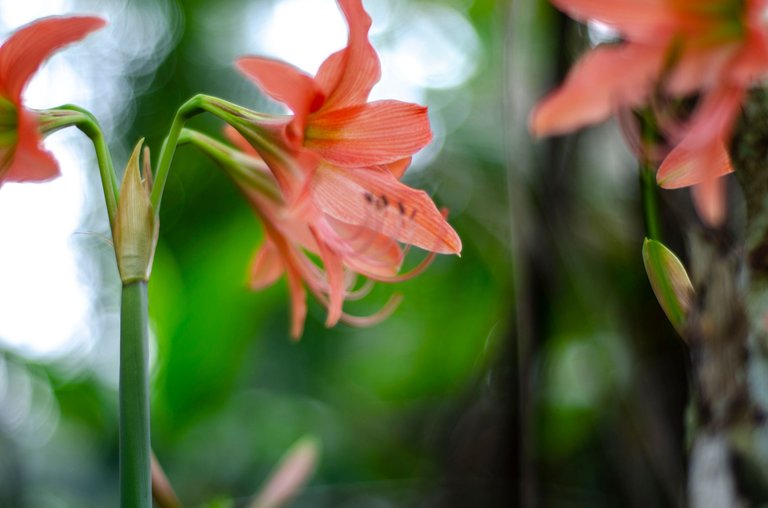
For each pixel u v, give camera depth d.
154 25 1.80
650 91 0.83
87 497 1.66
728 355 0.83
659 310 1.12
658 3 0.80
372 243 0.87
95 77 1.83
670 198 0.90
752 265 0.81
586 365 1.26
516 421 1.18
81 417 1.86
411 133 0.84
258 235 1.35
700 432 0.84
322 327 1.68
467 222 1.42
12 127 0.81
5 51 0.79
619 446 1.19
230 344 1.36
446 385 1.63
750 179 0.81
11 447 1.46
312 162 0.84
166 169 0.84
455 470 1.22
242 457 1.62
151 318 1.38
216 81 1.66
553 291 1.14
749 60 0.79
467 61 1.76
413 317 1.68
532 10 1.16
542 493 1.27
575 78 0.84
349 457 1.65
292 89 0.82
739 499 0.82
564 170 1.15
